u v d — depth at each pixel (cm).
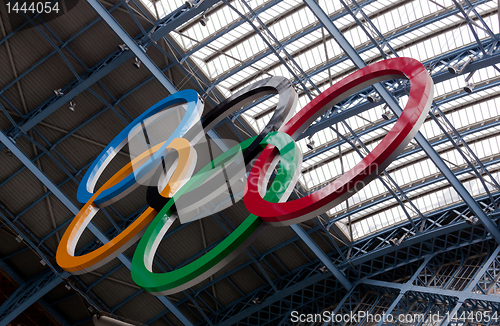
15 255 3127
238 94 1352
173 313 3011
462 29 2270
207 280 3178
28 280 3192
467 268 2597
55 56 2595
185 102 1479
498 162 2542
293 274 3136
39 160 2806
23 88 2666
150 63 2441
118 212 2970
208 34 2536
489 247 2556
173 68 2614
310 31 2384
